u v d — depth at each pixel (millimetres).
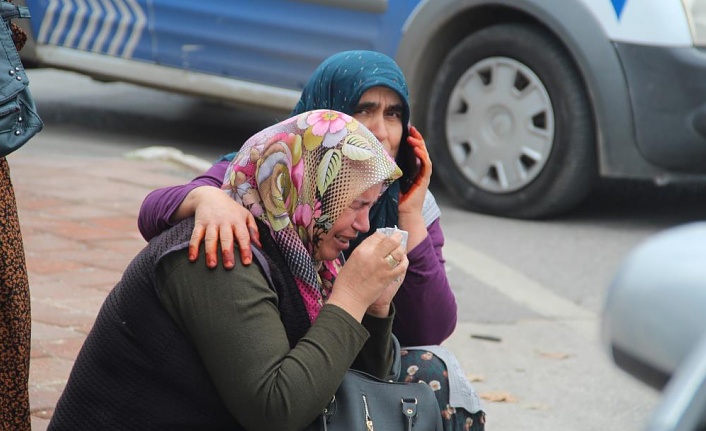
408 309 9359
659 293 4605
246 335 7469
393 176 7988
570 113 20766
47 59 26953
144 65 25812
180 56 25250
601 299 17578
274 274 7887
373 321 8406
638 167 20625
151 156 24422
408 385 8109
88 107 30859
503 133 21594
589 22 20281
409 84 22562
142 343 7707
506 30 21281
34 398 12023
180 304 7570
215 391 7688
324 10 23234
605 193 23938
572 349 15555
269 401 7391
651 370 4625
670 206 23109
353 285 7820
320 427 7719
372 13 22719
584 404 13930
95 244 17656
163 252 7699
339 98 9578
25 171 22375
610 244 20266
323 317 7750
